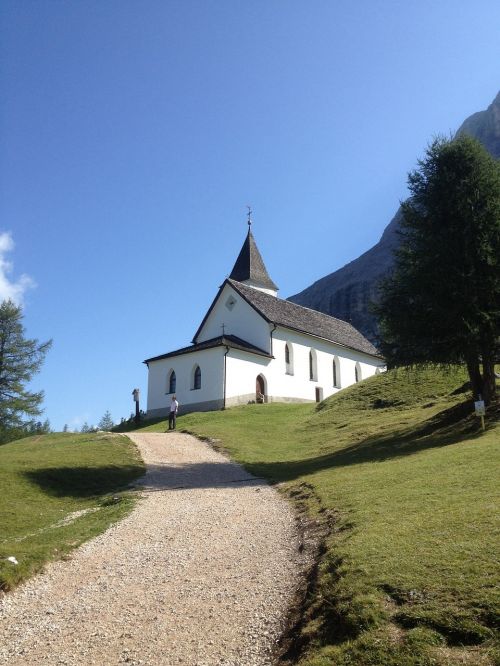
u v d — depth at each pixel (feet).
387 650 19.69
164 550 37.37
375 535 30.58
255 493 54.39
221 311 177.47
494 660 18.02
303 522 40.01
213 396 146.92
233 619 25.62
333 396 129.80
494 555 24.81
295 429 106.93
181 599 28.68
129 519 46.42
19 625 27.86
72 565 36.17
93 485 63.72
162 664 22.30
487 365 80.02
